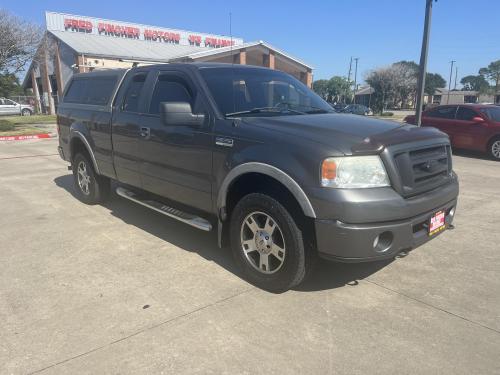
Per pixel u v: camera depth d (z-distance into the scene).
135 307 3.41
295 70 36.69
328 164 3.14
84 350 2.87
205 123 4.04
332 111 4.70
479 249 4.68
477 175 9.22
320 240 3.21
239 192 4.02
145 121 4.80
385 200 3.14
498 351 2.86
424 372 2.65
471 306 3.45
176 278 3.93
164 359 2.78
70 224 5.50
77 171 6.55
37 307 3.41
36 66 26.14
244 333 3.06
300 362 2.75
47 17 36.03
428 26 12.81
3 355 2.82
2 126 19.48
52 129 20.84
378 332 3.08
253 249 3.78
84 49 32.47
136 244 4.78
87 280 3.88
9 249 4.63
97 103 5.91
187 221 4.29
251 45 32.84
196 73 4.36
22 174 8.96
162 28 41.56
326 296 3.60
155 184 4.82
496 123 11.67
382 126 3.74
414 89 65.38
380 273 4.06
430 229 3.54
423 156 3.56
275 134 3.51
